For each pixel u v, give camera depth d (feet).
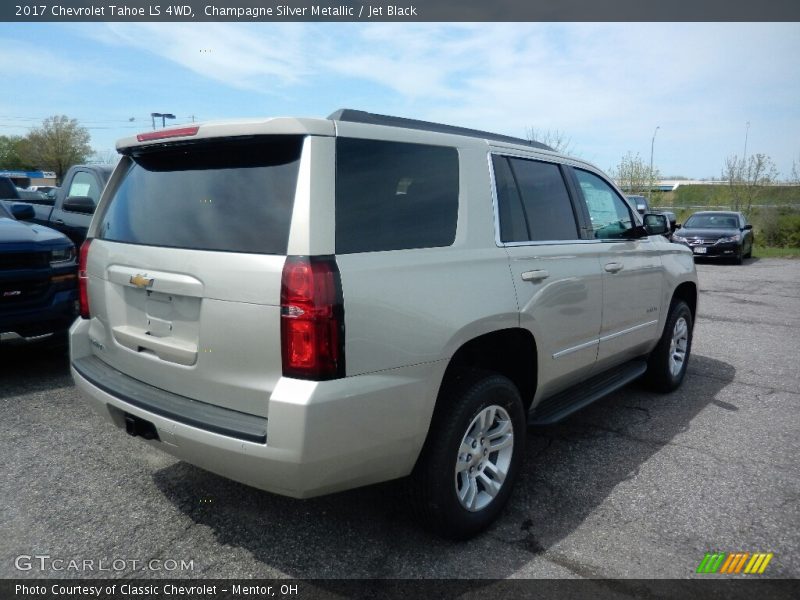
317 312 7.54
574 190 13.19
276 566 9.05
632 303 14.52
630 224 15.42
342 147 8.32
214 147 8.94
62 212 25.99
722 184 109.70
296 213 7.82
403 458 8.68
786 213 86.22
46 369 18.49
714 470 12.50
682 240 61.98
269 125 8.07
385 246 8.56
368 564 9.12
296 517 10.41
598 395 13.25
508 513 10.69
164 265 8.86
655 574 8.97
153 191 9.73
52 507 10.56
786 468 12.60
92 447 12.97
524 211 11.39
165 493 11.12
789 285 43.88
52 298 17.03
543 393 11.85
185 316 8.71
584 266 12.48
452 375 9.68
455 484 9.32
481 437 9.96
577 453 13.29
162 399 8.91
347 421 7.81
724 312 32.35
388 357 8.23
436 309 8.85
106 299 10.18
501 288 10.05
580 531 10.13
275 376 7.79
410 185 9.18
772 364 21.26
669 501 11.16
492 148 11.00
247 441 7.74
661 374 17.10
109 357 10.35
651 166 119.85
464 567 9.08
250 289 7.87
